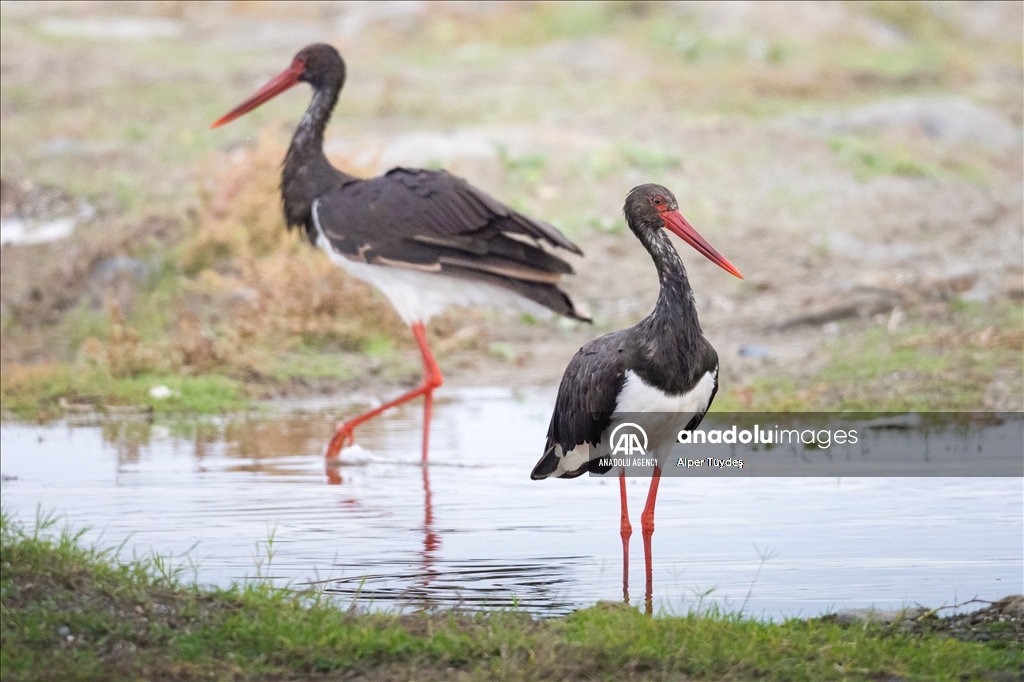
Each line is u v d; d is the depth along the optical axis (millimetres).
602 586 7965
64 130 27656
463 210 12961
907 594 7785
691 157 26859
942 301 18406
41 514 9867
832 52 37031
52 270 20281
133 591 7066
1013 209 25531
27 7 40781
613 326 19344
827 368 15695
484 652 6492
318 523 9656
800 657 6508
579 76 33469
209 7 41906
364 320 18578
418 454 12648
